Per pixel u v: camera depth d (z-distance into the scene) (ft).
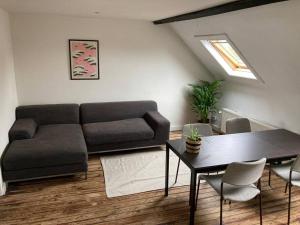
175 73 17.34
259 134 10.59
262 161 7.35
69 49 14.83
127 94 16.65
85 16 14.35
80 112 15.10
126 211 9.21
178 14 12.18
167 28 16.38
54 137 12.23
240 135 10.43
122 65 16.07
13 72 13.80
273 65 11.09
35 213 9.00
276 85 12.30
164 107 17.75
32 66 14.44
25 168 10.43
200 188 10.71
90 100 15.97
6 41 12.53
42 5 10.73
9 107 12.46
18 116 13.80
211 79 18.25
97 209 9.29
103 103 15.57
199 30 13.52
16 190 10.34
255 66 12.28
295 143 9.59
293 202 9.84
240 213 9.18
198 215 9.06
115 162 12.90
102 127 13.85
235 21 10.37
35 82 14.70
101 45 15.37
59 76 15.03
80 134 12.94
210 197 10.11
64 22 14.40
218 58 15.21
